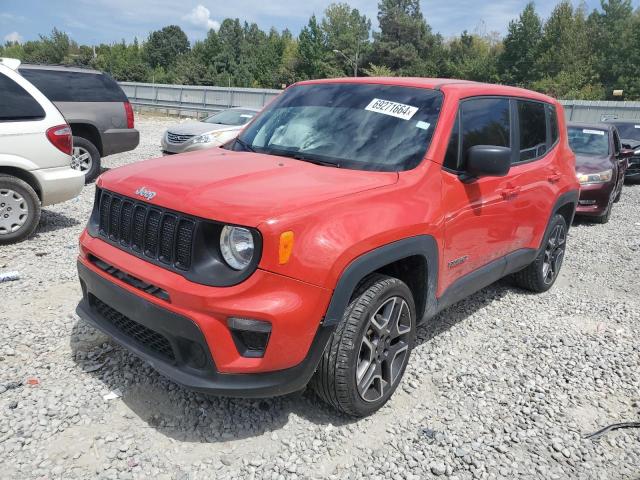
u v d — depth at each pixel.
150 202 2.93
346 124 3.85
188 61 101.44
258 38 122.81
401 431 3.20
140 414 3.14
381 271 3.49
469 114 3.96
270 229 2.61
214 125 12.77
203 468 2.77
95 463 2.75
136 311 2.90
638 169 15.02
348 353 2.96
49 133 6.25
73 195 6.61
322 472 2.82
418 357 4.09
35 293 4.75
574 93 64.31
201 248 2.72
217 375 2.71
